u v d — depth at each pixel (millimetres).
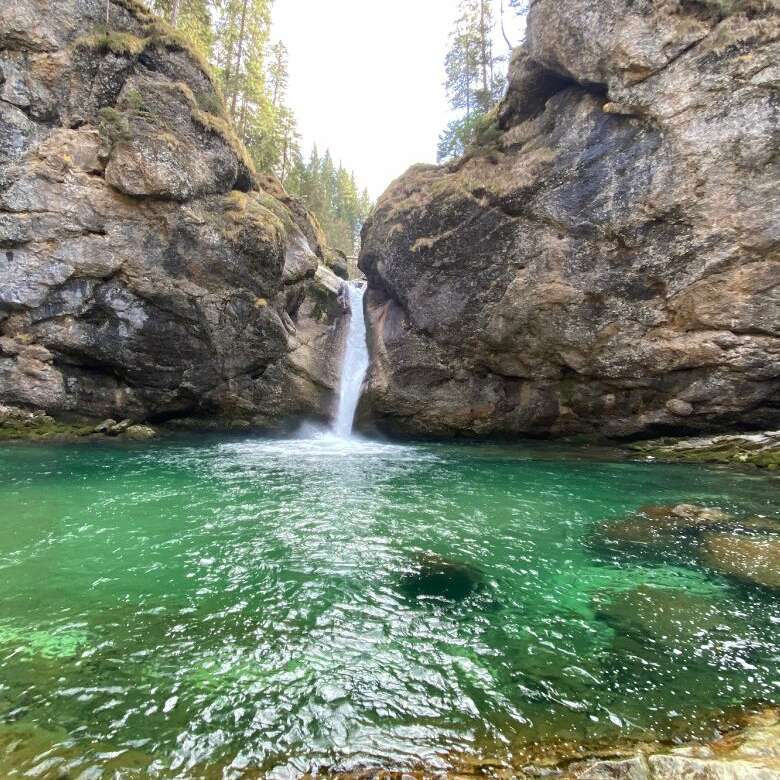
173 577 6805
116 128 17656
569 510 10578
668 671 4828
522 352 20219
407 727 3977
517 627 5652
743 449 16828
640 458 17922
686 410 17984
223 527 9039
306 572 7078
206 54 33969
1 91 17516
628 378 18609
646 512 10359
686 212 15664
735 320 15898
